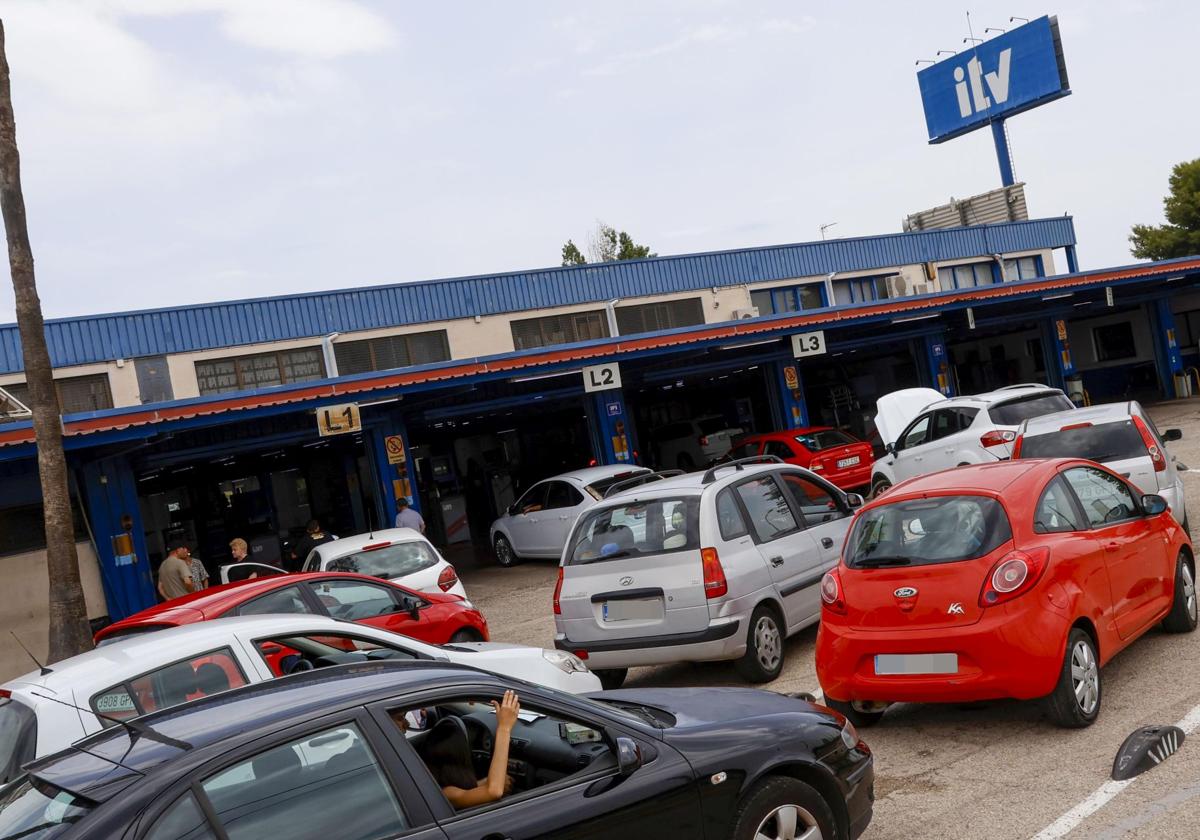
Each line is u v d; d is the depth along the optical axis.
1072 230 41.62
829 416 37.06
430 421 23.03
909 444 17.06
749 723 4.52
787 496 9.38
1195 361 36.28
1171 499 10.27
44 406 12.91
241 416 17.03
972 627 6.21
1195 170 66.75
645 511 8.74
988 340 38.56
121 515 17.67
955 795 5.65
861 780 4.74
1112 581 6.91
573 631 8.77
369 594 9.32
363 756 3.56
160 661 5.71
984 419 15.54
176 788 3.23
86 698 5.37
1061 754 5.98
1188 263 30.53
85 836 3.07
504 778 3.88
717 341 22.73
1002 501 6.61
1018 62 45.03
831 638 6.77
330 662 6.37
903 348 34.59
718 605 8.21
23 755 5.09
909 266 35.88
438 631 9.68
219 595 8.34
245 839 3.23
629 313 29.36
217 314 23.27
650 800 3.98
